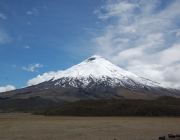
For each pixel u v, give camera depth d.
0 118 88.56
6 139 36.59
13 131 46.91
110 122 70.19
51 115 111.56
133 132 45.41
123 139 36.38
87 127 55.22
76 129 50.75
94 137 38.50
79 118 89.31
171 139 35.88
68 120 78.44
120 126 57.84
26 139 36.59
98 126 57.72
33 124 63.28
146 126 58.03
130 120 78.50
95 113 106.69
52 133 43.72
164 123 67.19
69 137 38.59
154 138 37.56
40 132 45.25
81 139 36.44
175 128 53.56
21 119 83.38
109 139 36.28
